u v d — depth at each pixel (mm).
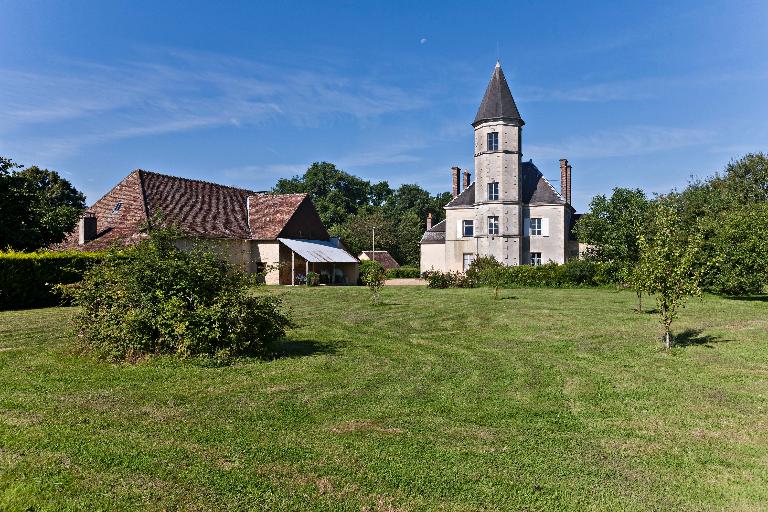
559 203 49375
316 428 7285
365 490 5426
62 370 10477
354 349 13516
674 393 9305
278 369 10891
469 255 51406
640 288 14648
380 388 9500
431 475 5785
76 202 60500
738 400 8875
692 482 5723
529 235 50281
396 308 23672
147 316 11469
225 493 5309
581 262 39312
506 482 5637
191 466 5918
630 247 37375
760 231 27469
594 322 18750
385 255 79938
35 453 6176
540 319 19672
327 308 23688
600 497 5348
